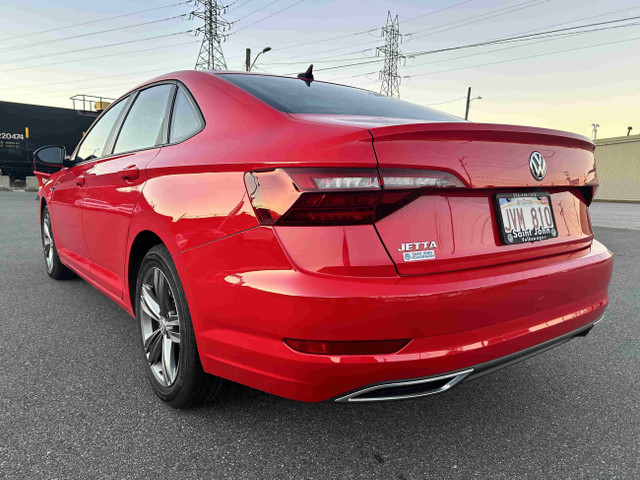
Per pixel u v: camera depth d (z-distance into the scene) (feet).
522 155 6.02
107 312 11.37
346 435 6.49
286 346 5.07
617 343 10.16
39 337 9.75
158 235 6.75
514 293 5.60
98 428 6.47
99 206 9.05
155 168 7.05
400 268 5.02
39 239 22.27
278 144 5.32
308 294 4.77
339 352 4.90
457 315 5.14
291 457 5.96
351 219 4.91
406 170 5.00
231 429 6.55
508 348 5.61
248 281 5.21
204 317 5.88
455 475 5.69
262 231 5.12
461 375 5.32
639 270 17.85
